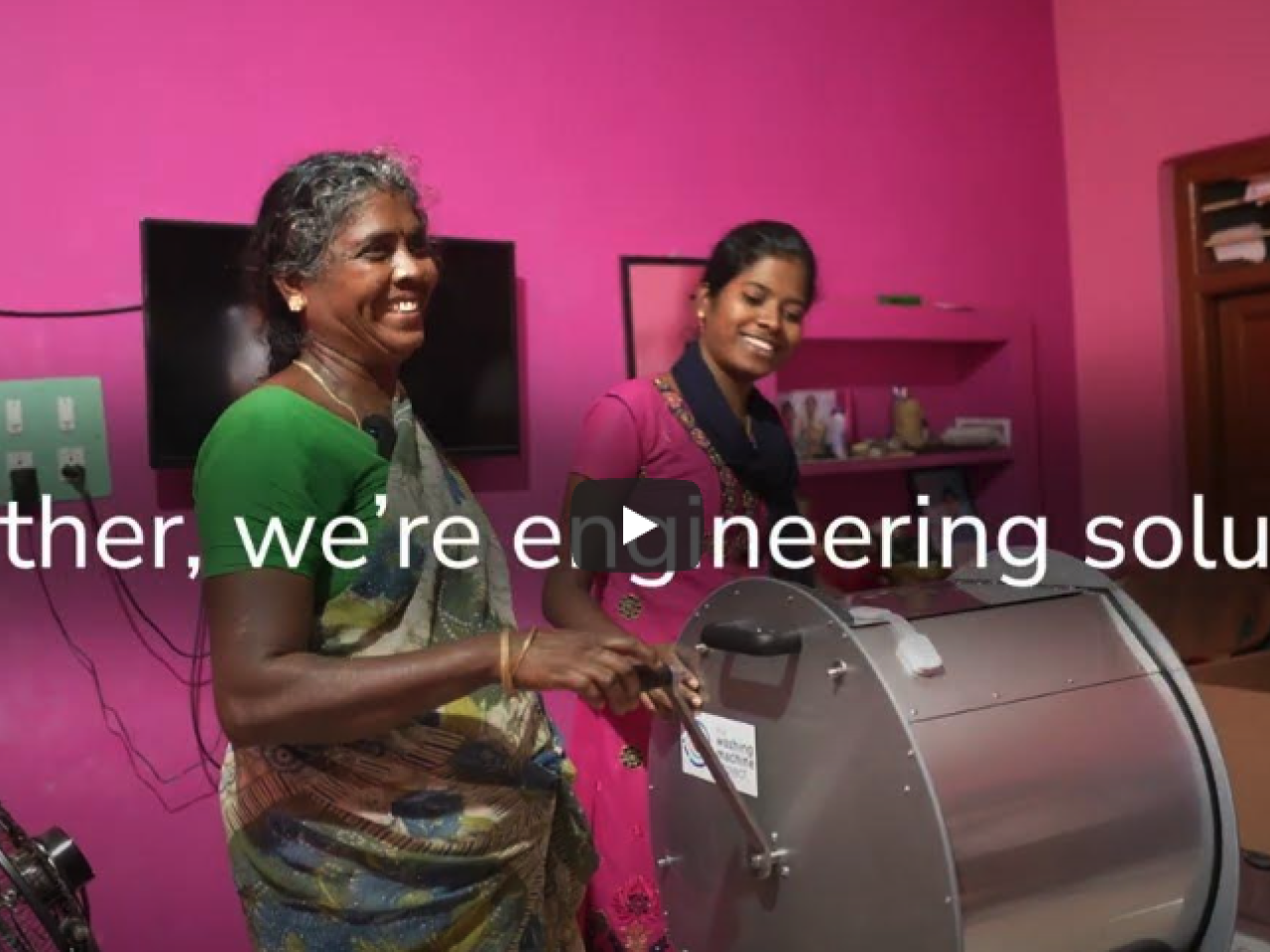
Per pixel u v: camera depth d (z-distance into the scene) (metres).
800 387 3.40
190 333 2.37
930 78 3.50
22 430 2.31
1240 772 1.97
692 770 1.58
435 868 1.24
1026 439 3.66
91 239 2.36
